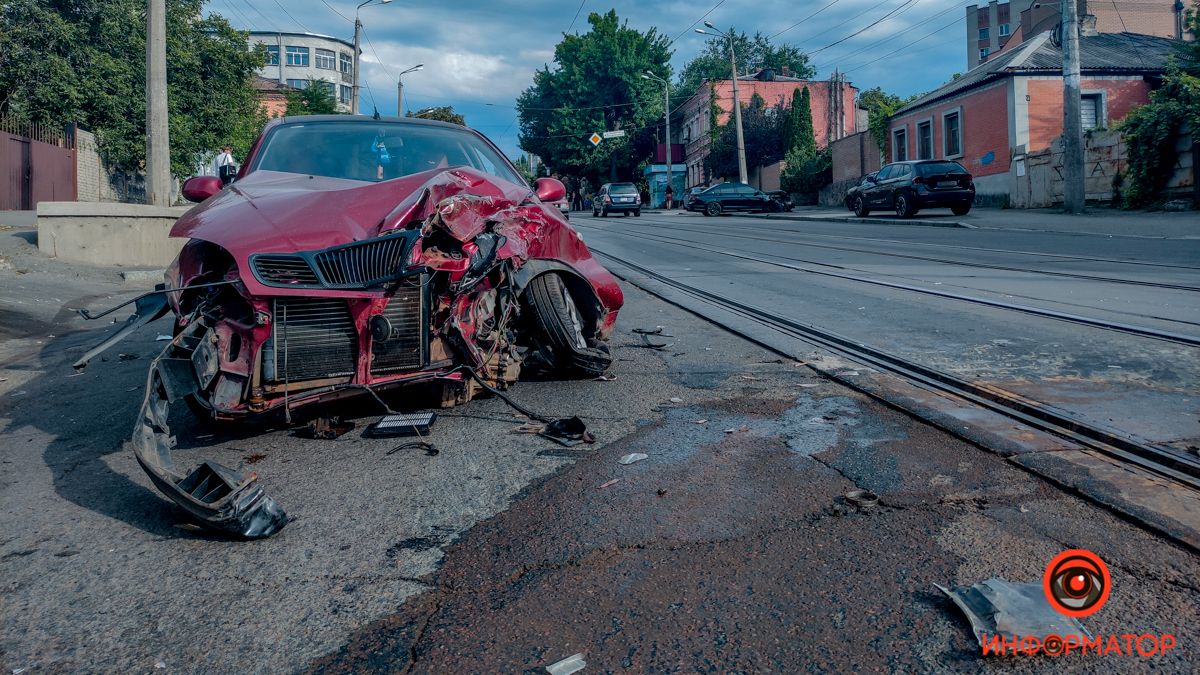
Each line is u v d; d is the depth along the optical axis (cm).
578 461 359
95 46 2462
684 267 1182
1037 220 2031
